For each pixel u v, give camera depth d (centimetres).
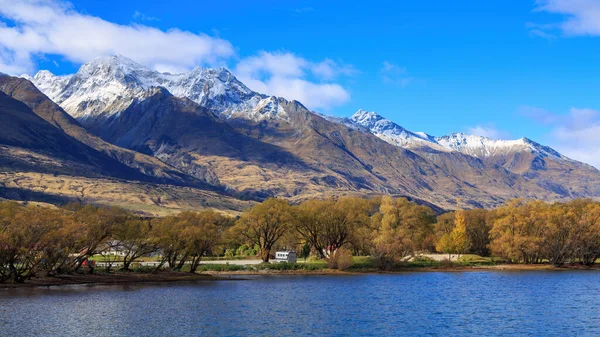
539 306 13188
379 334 10188
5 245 13950
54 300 12912
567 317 11844
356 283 17500
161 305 12681
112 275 17025
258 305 12962
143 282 16725
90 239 15850
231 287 16162
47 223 14575
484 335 10188
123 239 16725
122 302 12950
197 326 10556
